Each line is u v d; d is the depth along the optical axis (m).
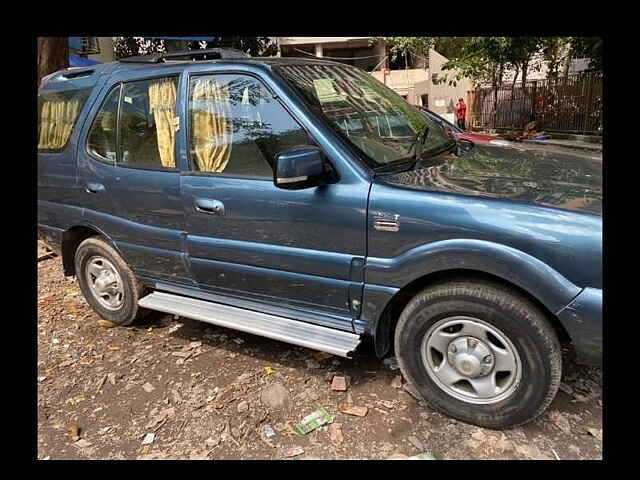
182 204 3.26
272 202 2.86
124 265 3.81
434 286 2.57
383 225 2.56
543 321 2.34
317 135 2.75
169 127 3.32
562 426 2.59
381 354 2.86
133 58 3.70
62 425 2.87
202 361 3.40
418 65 31.47
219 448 2.61
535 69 18.31
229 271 3.18
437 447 2.51
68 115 3.91
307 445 2.58
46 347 3.72
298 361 3.32
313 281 2.85
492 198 2.42
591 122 14.37
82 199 3.82
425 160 3.02
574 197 2.43
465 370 2.55
